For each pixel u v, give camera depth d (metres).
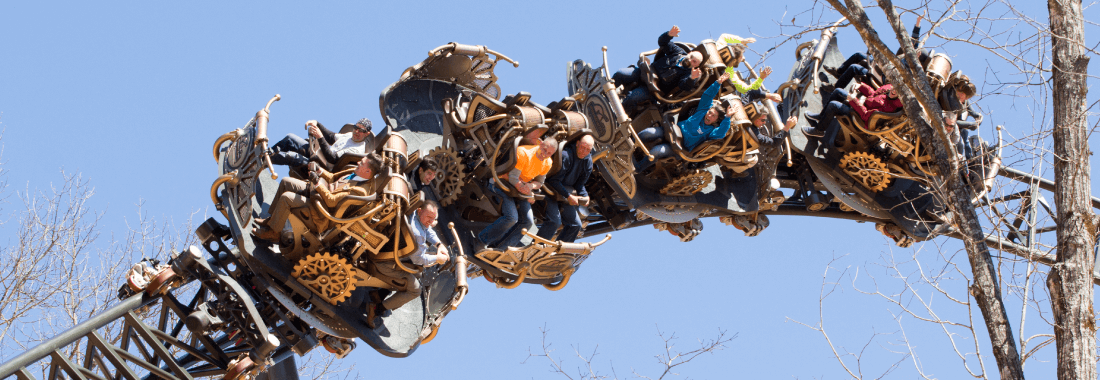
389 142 12.38
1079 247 9.48
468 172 14.09
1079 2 10.21
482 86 15.32
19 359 11.09
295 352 12.78
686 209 15.56
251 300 12.16
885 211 17.14
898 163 16.70
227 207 12.51
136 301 12.03
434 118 15.26
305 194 11.84
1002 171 17.19
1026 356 9.24
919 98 10.11
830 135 17.09
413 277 12.83
